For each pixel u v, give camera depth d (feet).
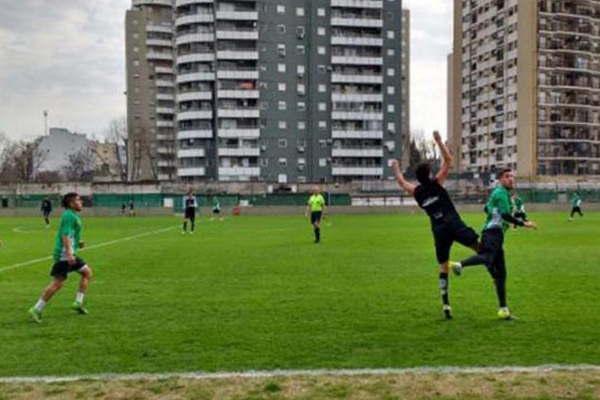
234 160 294.87
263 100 296.10
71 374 19.52
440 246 27.50
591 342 22.85
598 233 85.71
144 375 19.16
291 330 25.34
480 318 27.48
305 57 299.99
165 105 399.65
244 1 291.99
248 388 17.56
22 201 183.01
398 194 200.44
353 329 25.43
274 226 112.68
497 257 27.25
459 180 234.79
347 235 85.51
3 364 20.76
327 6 300.81
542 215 151.53
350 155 301.84
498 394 16.84
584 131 296.92
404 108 464.65
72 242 28.68
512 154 302.25
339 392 17.12
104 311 30.17
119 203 179.42
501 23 310.24
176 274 44.45
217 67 294.66
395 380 18.12
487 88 322.34
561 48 294.05
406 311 29.32
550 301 31.60
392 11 308.19
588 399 16.43
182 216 169.58
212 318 28.09
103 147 454.81
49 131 402.93
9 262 54.60
